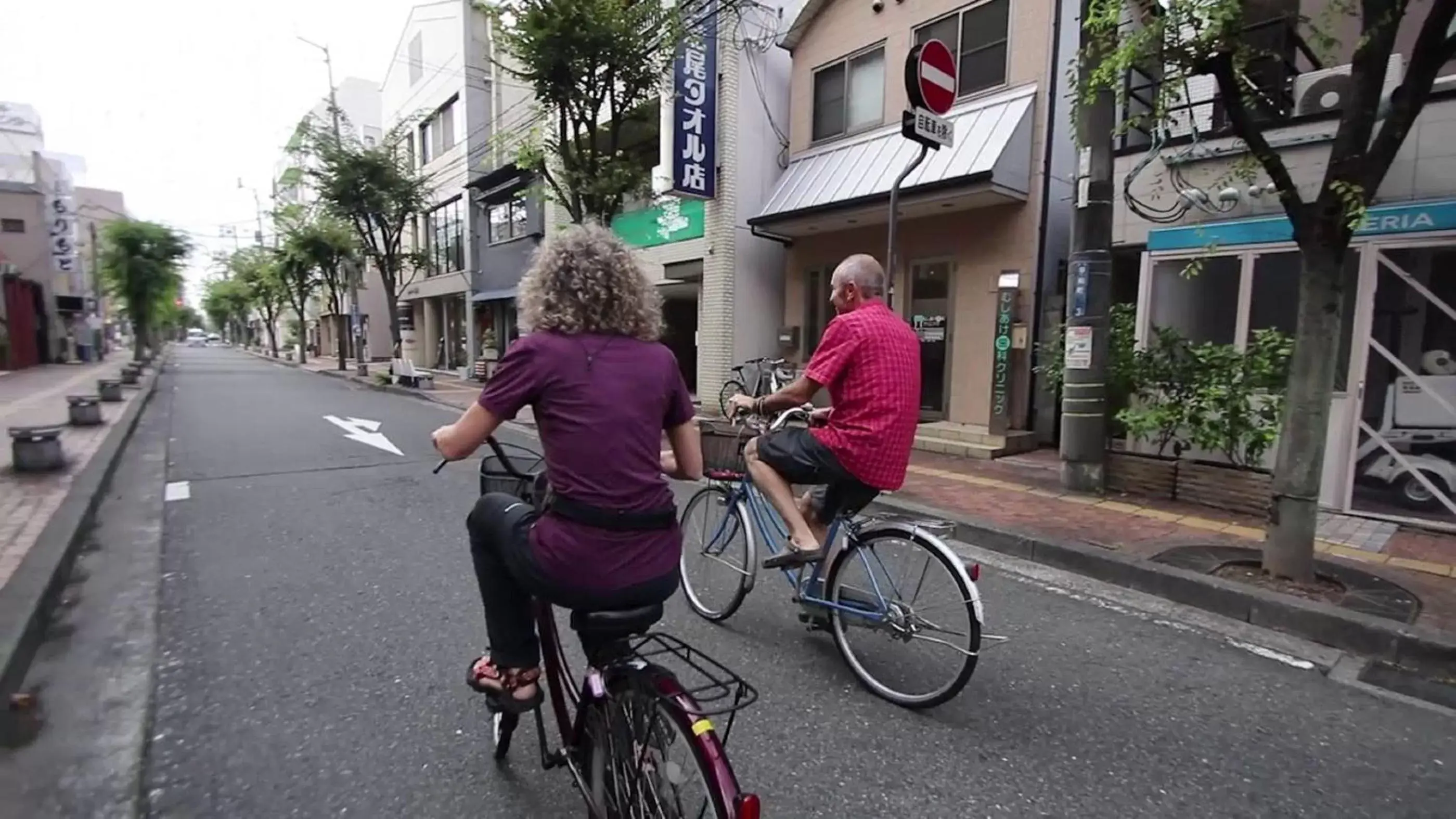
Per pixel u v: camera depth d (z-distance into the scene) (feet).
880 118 35.12
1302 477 14.16
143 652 11.52
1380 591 13.83
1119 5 13.56
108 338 148.46
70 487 20.34
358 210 62.23
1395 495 19.52
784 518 11.36
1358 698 10.79
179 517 19.48
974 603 9.57
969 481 23.68
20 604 11.73
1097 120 20.40
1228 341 22.56
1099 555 15.89
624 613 6.35
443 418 41.70
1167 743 9.50
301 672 10.91
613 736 6.70
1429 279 18.94
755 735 9.52
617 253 6.62
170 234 89.76
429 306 88.43
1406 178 18.90
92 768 8.41
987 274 31.07
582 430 6.20
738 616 13.50
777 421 11.93
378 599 13.83
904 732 9.64
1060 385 23.80
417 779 8.41
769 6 39.34
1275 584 14.23
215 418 40.37
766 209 37.68
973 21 31.45
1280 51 22.06
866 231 35.88
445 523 19.03
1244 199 21.75
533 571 6.47
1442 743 9.60
